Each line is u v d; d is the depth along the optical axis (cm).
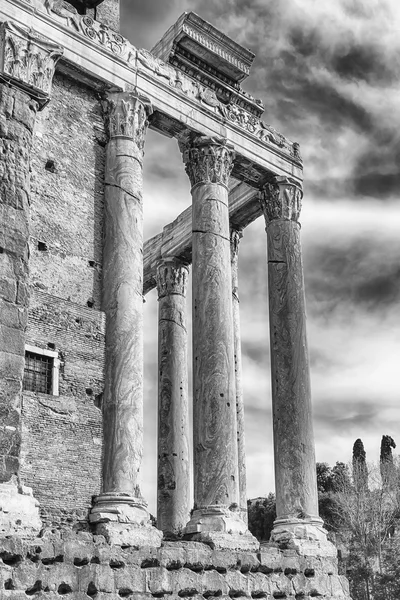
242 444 3253
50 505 2102
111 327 2361
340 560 6262
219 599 2186
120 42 2638
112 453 2234
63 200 2408
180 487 3266
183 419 3428
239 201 3347
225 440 2512
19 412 1988
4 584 1744
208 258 2723
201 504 2439
